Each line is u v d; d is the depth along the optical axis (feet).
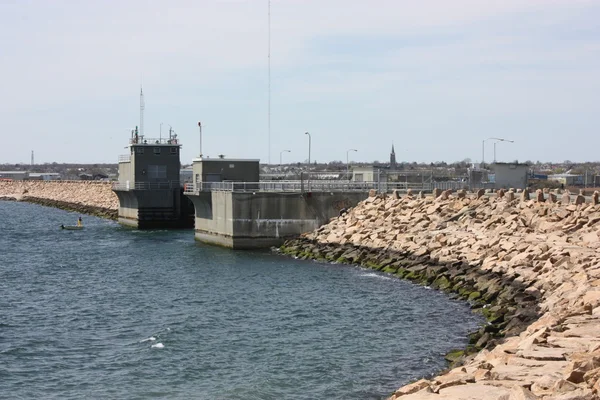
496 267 167.63
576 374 72.28
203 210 285.02
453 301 158.71
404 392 82.33
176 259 240.53
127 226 371.76
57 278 210.38
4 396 106.93
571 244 170.71
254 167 300.81
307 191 254.68
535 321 118.32
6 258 254.68
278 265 218.59
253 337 134.92
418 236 214.48
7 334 141.79
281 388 106.93
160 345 130.62
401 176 369.91
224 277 200.34
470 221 216.74
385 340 130.41
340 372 113.29
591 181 440.86
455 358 116.67
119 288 190.60
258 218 252.21
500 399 69.21
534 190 297.94
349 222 245.45
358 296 167.43
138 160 348.38
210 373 114.62
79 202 543.39
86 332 143.13
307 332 137.59
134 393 107.04
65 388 110.01
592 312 105.60
